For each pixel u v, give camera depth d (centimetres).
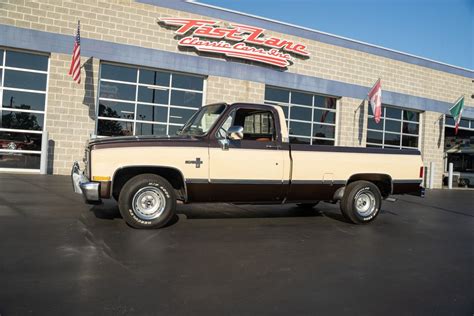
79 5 1447
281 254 576
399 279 489
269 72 1769
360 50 2008
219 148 721
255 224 782
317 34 1884
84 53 1461
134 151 673
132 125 1563
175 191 716
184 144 702
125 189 672
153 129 1597
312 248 619
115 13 1495
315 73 1884
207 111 778
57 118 1438
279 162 760
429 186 2205
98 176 657
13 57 1416
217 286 438
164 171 705
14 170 1430
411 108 2192
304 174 781
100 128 1516
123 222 722
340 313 381
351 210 823
